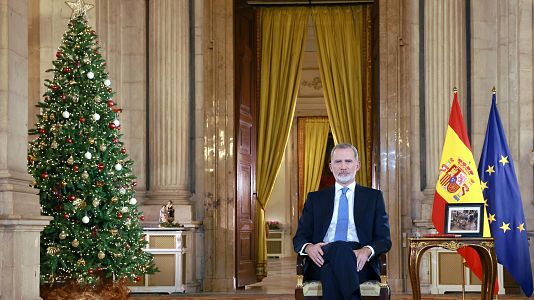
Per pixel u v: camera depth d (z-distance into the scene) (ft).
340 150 19.69
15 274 23.38
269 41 44.86
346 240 19.36
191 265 38.14
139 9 40.19
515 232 25.09
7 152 24.06
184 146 39.73
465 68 38.45
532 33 36.24
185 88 39.99
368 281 18.89
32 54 36.58
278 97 44.96
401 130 39.81
